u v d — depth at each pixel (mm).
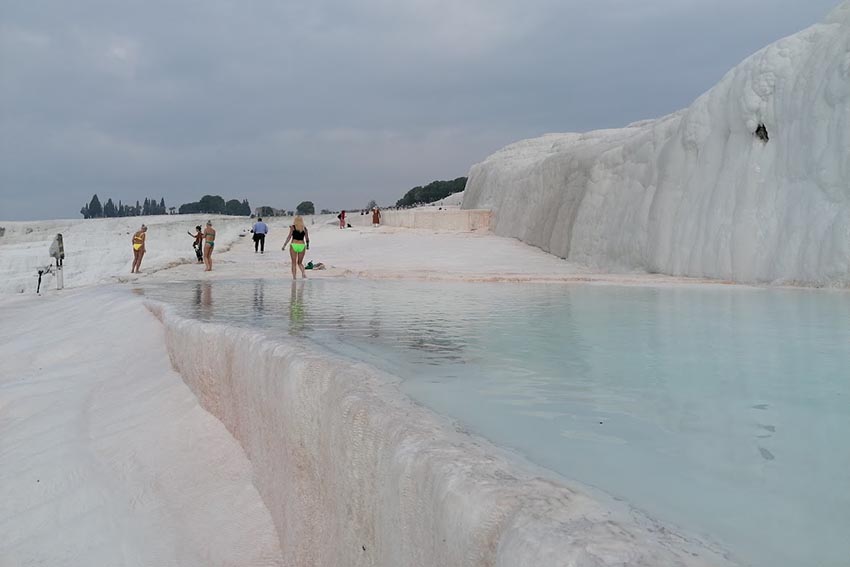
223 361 5152
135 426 5605
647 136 17344
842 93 10219
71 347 8602
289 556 3635
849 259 9539
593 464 2137
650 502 1794
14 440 5715
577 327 5617
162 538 4027
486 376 3588
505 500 1757
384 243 26172
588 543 1458
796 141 11242
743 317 6184
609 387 3328
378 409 2727
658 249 14828
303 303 8109
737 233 12047
